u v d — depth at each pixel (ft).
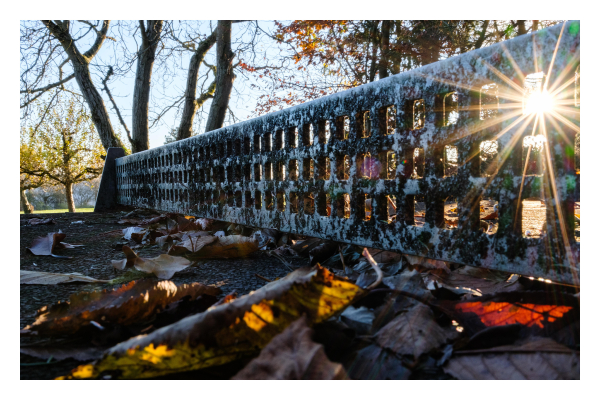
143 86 27.09
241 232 9.53
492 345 2.77
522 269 3.61
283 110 7.02
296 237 8.88
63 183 84.69
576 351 2.58
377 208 5.20
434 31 21.93
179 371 2.50
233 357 2.55
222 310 2.59
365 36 23.86
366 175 5.60
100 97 28.78
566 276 3.31
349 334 2.96
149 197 15.85
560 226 3.35
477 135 3.97
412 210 4.81
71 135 82.38
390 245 5.00
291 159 6.87
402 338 2.82
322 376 2.08
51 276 5.27
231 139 8.86
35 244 7.77
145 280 3.71
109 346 3.03
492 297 3.27
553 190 3.39
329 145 5.96
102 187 21.42
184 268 5.71
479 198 3.99
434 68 4.39
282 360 2.17
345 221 5.71
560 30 3.32
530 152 4.08
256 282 5.17
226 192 9.21
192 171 11.19
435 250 4.42
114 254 7.63
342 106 5.71
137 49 25.70
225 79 22.70
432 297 3.52
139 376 2.48
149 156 15.43
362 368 2.58
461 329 3.24
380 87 5.09
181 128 26.84
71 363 2.90
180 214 13.12
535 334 2.83
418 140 4.60
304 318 2.48
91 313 3.09
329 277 2.85
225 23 22.06
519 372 2.39
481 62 3.92
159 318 3.29
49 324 3.06
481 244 3.95
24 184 83.25
